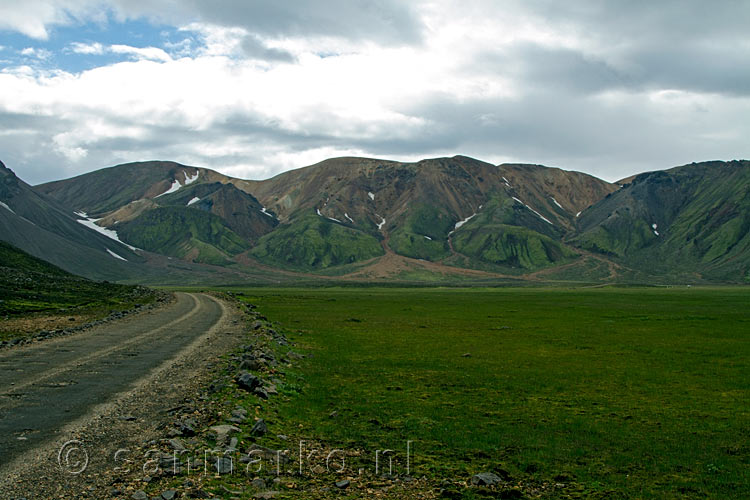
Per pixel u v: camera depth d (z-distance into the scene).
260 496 14.53
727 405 29.86
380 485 16.83
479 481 17.52
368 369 40.22
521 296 194.25
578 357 48.19
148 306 95.69
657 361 46.03
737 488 17.80
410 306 129.75
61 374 29.03
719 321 87.56
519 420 26.16
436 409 27.91
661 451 21.62
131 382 27.52
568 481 18.27
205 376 30.11
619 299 169.50
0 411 20.64
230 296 142.00
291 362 40.97
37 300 88.00
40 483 13.74
